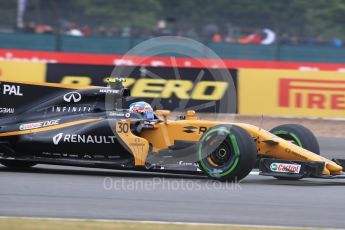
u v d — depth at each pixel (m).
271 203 24.75
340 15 128.25
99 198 24.81
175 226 20.05
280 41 112.00
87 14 130.88
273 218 22.12
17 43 98.25
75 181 28.73
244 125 29.97
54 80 61.06
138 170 29.86
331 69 79.44
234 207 23.83
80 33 116.62
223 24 125.94
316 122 57.69
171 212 22.67
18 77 61.88
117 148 29.80
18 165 32.91
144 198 25.03
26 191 25.78
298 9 128.00
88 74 60.50
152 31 118.12
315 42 112.94
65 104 31.30
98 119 30.34
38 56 84.88
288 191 27.59
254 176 32.44
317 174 28.05
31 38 98.19
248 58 95.69
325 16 128.12
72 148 30.23
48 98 31.59
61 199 24.41
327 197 26.41
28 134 30.62
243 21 126.62
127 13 132.75
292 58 95.75
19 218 20.62
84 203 23.80
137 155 29.34
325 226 21.12
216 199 25.22
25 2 127.06
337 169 28.75
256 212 23.05
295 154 28.98
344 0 130.50
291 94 59.09
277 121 57.50
